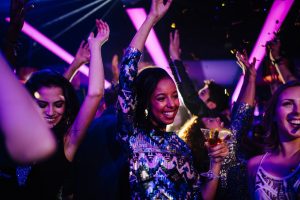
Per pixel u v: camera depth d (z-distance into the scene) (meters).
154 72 2.24
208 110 2.96
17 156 0.65
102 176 2.52
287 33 6.80
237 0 6.51
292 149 2.07
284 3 6.64
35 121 0.64
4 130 0.63
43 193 2.08
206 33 7.93
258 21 6.84
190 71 8.80
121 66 2.27
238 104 2.68
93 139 2.69
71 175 2.62
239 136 2.53
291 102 2.08
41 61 8.38
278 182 2.03
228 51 8.42
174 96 2.23
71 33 8.36
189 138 2.49
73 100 2.31
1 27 7.05
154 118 2.24
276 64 3.28
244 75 2.80
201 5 6.86
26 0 2.24
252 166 2.17
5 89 0.63
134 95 2.24
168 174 2.12
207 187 2.27
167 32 7.92
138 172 2.11
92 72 2.21
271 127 2.17
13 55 2.21
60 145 2.15
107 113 2.99
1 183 2.02
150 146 2.16
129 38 8.39
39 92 2.21
